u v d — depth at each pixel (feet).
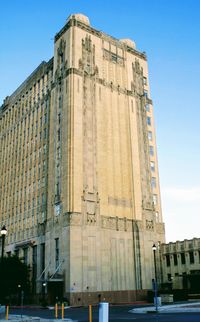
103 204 200.64
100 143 212.84
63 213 189.37
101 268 186.19
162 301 155.43
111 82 235.81
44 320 81.51
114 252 196.34
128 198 216.54
